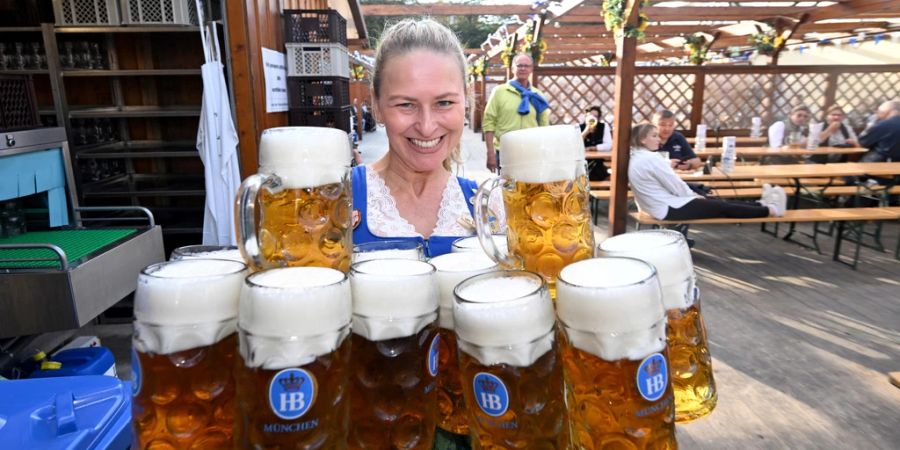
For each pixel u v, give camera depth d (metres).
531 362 0.49
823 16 7.34
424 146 1.18
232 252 0.69
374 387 0.54
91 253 2.52
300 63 4.33
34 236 2.89
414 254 0.72
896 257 5.15
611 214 5.38
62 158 3.09
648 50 11.51
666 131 6.21
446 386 0.65
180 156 4.11
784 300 4.14
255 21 3.73
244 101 3.62
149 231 2.99
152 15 3.60
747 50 10.44
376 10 9.52
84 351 2.45
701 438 2.51
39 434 0.79
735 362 3.20
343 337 0.48
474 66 19.47
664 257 0.60
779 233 6.13
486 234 0.70
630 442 0.51
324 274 0.51
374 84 1.29
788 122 7.93
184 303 0.50
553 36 9.55
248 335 0.46
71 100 4.36
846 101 8.03
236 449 0.48
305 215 0.64
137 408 0.52
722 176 5.47
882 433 2.53
